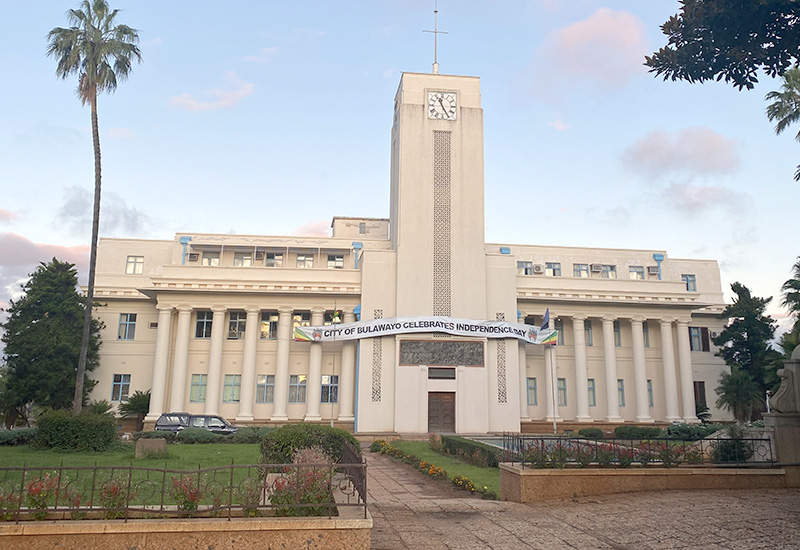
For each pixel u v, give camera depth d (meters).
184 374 37.66
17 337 35.22
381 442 28.41
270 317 40.00
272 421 37.16
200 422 31.27
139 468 8.09
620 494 12.47
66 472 15.53
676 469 12.91
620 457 13.20
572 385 42.03
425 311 37.91
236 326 39.69
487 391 37.22
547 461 13.07
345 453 13.44
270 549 7.77
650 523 10.03
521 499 12.39
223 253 43.16
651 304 41.91
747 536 9.15
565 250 46.62
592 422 40.00
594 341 43.00
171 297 38.41
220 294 38.66
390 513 11.45
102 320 40.19
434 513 11.44
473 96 41.16
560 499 12.36
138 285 40.94
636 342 41.94
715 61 11.86
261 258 43.50
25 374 35.06
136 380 39.69
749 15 10.94
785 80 31.25
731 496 12.02
